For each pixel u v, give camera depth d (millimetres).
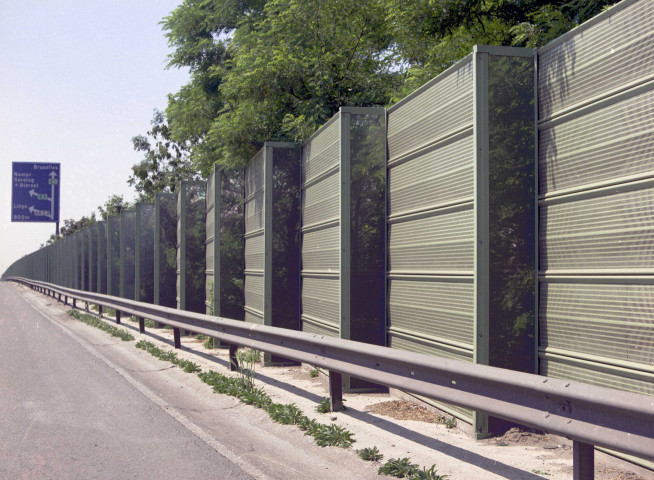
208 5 24125
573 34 5508
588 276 5273
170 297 21438
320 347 7438
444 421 6793
